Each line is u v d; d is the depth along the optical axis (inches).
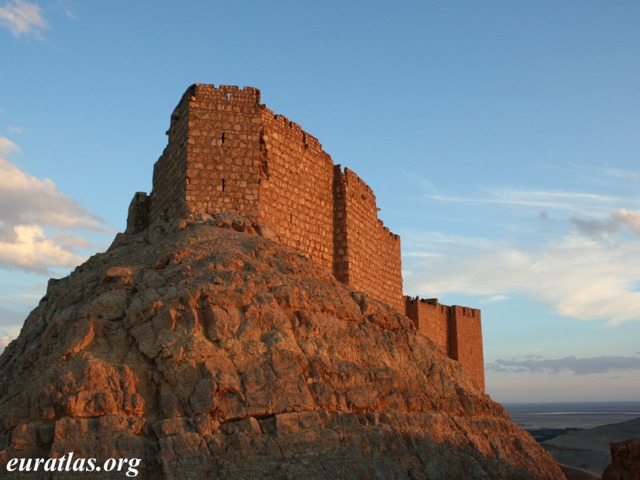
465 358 2151.8
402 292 1745.8
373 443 815.1
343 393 850.8
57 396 722.2
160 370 772.0
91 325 808.9
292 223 1282.0
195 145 1177.4
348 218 1429.6
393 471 800.3
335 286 1040.2
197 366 776.3
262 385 789.9
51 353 801.6
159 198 1341.0
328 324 927.7
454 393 1002.7
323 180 1398.9
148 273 903.7
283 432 759.7
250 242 1031.0
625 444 1037.2
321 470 745.6
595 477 1771.7
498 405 1066.1
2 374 882.1
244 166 1191.6
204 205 1157.7
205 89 1209.4
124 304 848.9
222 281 876.6
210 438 721.0
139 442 704.4
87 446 687.1
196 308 836.6
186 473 682.8
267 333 849.5
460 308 2161.7
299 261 1052.5
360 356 925.8
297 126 1336.1
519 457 991.6
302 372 832.3
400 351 995.9
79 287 946.7
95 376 743.1
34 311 1064.8
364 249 1512.1
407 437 856.9
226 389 764.0
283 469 723.4
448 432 925.2
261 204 1194.0
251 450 729.6
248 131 1208.2
